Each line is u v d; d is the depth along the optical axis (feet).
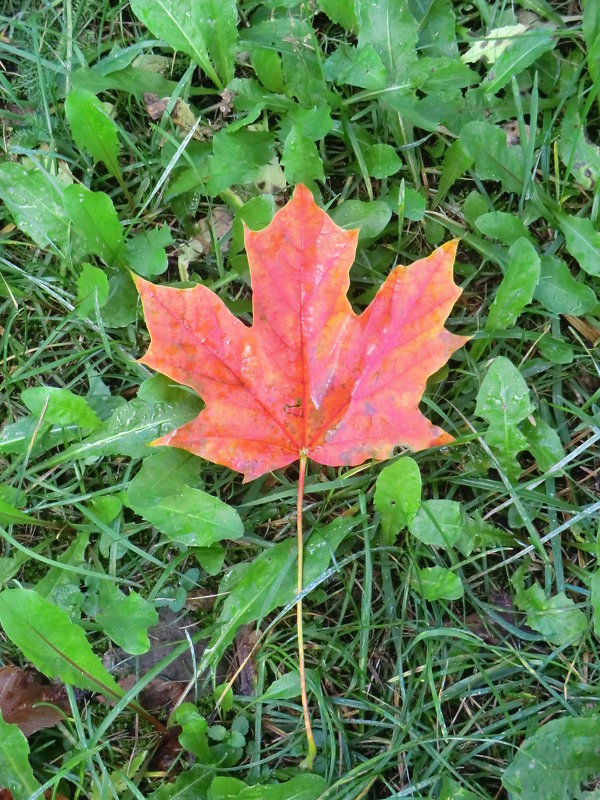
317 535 1.13
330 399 1.06
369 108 1.22
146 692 1.15
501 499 1.18
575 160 1.22
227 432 1.05
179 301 1.01
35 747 1.13
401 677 1.13
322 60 1.23
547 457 1.15
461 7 1.25
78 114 1.13
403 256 1.23
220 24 1.17
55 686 1.15
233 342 1.03
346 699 1.13
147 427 1.15
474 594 1.18
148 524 1.16
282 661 1.14
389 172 1.19
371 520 1.17
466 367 1.20
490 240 1.23
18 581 1.17
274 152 1.22
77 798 1.08
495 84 1.20
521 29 1.24
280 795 1.03
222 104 1.23
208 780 1.08
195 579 1.17
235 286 1.22
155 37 1.25
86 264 1.13
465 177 1.24
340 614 1.16
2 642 1.16
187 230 1.23
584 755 1.05
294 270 1.02
